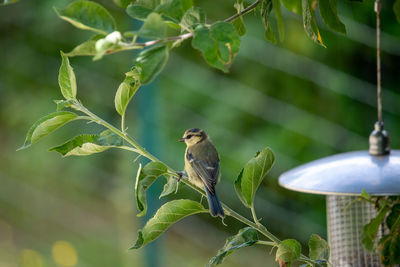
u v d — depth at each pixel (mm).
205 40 3322
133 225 12422
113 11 11484
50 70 13148
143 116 9961
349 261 7250
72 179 13086
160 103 11453
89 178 12930
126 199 12734
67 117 4102
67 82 4164
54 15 12875
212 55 3320
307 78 11656
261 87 12023
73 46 12961
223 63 3320
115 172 12766
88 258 12508
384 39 11164
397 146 11750
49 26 12953
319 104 12023
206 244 12344
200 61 12250
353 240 7238
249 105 11891
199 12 3535
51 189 13305
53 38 13062
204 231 12477
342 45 11695
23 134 13453
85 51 3314
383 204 5355
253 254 11984
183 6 3934
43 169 13242
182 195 12172
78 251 12664
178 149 11734
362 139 11711
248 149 11688
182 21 3521
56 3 12891
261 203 11836
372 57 11867
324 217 11867
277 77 12000
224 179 11688
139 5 3619
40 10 13008
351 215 7238
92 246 12711
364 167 5492
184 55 12266
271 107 11945
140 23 9539
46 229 13297
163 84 12070
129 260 12336
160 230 4332
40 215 13383
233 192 11789
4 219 13469
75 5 3324
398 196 5203
